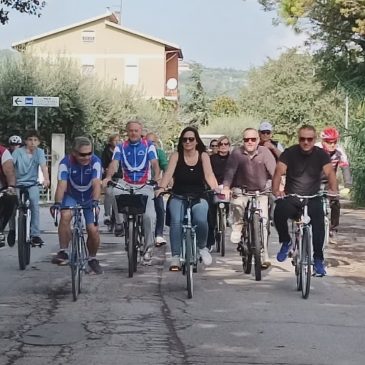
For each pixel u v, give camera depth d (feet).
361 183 90.53
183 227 32.63
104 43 201.26
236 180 38.11
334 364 21.70
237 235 38.65
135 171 38.40
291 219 33.42
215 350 22.93
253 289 33.65
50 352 22.47
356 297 32.32
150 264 39.81
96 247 33.99
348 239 54.49
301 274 32.09
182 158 33.17
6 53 116.78
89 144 32.63
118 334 24.75
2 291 32.42
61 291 32.50
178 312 28.35
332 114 210.79
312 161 32.68
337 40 99.14
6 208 36.96
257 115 230.27
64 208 32.35
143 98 143.64
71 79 115.24
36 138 39.32
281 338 24.53
